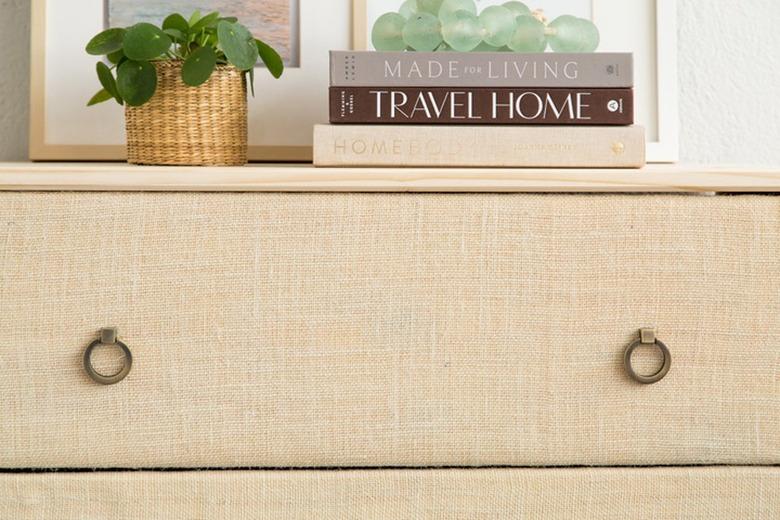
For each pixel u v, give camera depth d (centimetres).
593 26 95
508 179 78
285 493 78
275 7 108
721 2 117
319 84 108
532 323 78
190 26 92
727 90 118
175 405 78
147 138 89
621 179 78
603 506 78
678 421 79
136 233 77
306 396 78
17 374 77
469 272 78
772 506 79
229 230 77
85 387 78
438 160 83
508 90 85
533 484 78
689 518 79
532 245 78
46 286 77
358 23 108
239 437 78
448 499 78
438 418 78
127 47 84
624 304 78
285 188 78
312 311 78
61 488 77
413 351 78
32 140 107
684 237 78
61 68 107
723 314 78
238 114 92
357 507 78
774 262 78
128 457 78
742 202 78
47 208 77
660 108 110
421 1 97
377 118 84
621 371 79
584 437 79
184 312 77
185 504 77
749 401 79
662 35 110
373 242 78
